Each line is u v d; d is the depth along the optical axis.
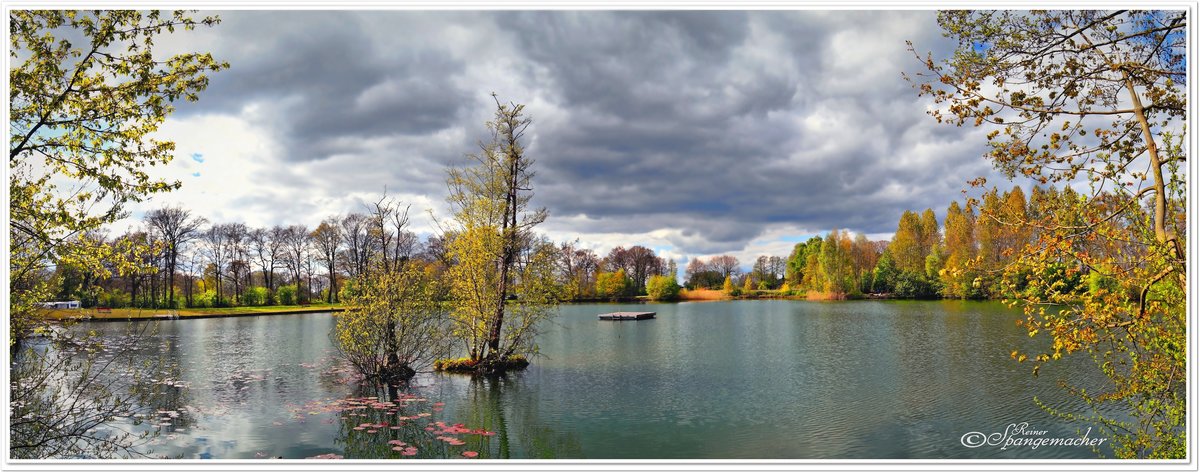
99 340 9.73
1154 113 6.02
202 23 7.74
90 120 7.64
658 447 10.83
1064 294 5.66
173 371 18.11
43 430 8.39
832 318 38.88
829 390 15.36
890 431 11.55
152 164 8.31
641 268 90.44
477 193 18.92
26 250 7.59
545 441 11.20
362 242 52.78
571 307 60.12
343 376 17.52
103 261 8.27
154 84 7.62
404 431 11.71
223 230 55.38
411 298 17.31
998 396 14.13
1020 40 6.11
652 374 18.06
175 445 10.46
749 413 13.11
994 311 41.22
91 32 7.30
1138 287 5.62
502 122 19.09
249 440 10.91
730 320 39.47
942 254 61.91
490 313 18.78
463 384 16.50
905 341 25.08
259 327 35.34
